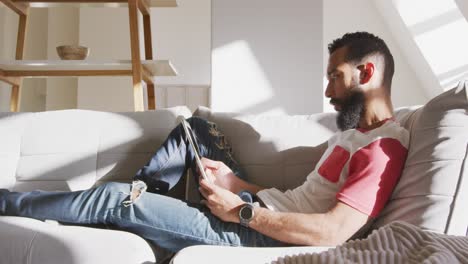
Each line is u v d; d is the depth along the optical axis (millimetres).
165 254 1573
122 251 1204
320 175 1562
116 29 5438
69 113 2105
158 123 2057
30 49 5582
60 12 5621
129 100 5414
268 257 1091
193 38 5703
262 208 1438
